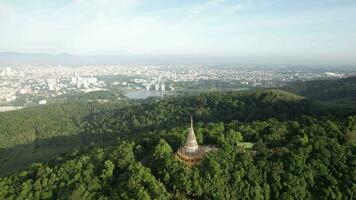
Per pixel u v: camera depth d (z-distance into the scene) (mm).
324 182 80500
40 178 92375
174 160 84188
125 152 96500
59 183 89562
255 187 77188
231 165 81500
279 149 90312
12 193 90250
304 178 80375
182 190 77875
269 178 80312
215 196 75062
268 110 160625
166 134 108000
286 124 109625
